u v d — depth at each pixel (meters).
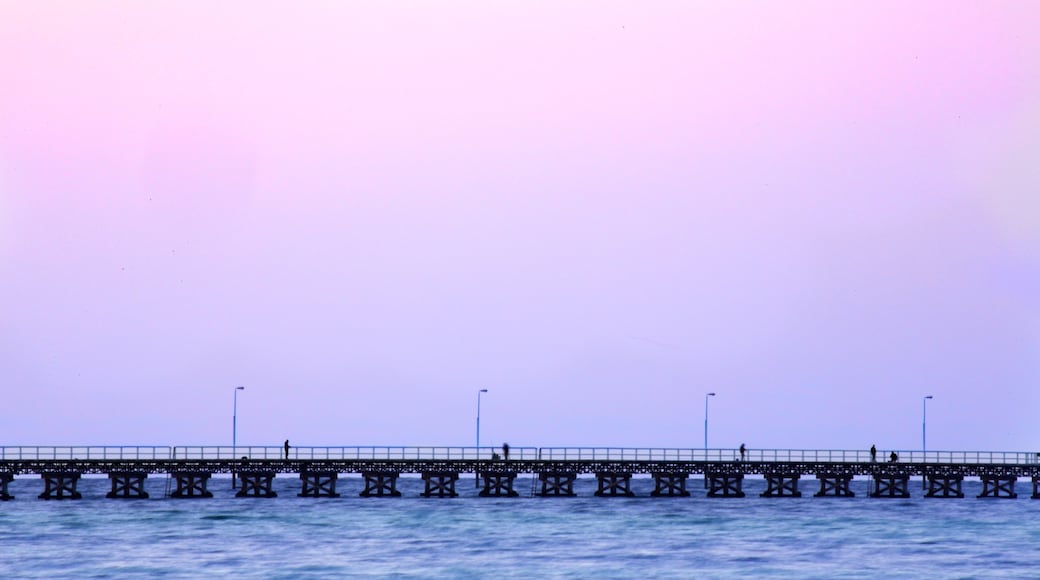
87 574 177.25
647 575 178.38
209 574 177.50
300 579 174.62
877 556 195.12
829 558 193.00
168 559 188.25
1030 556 195.75
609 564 186.50
